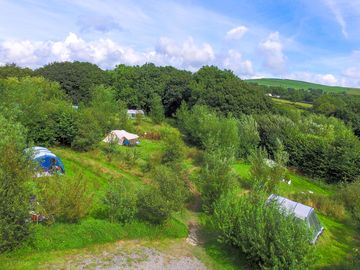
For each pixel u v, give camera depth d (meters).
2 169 17.95
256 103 70.38
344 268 20.73
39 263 17.47
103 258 19.33
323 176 49.81
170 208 24.06
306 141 52.34
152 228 23.98
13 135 24.14
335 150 48.78
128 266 18.98
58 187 21.75
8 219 17.31
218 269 20.38
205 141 47.84
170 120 79.38
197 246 23.31
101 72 103.06
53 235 19.80
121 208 23.14
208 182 28.80
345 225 31.48
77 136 43.06
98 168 36.41
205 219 28.11
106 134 52.59
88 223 22.06
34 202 20.16
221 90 72.06
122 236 22.14
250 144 50.88
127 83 98.38
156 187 25.36
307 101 140.62
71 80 94.62
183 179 32.59
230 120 50.91
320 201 35.28
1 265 16.33
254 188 27.16
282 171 35.09
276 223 20.27
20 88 44.69
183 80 91.00
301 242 18.86
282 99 142.62
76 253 19.22
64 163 36.97
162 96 95.81
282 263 18.39
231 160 30.83
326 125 59.31
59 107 45.25
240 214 22.23
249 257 20.25
